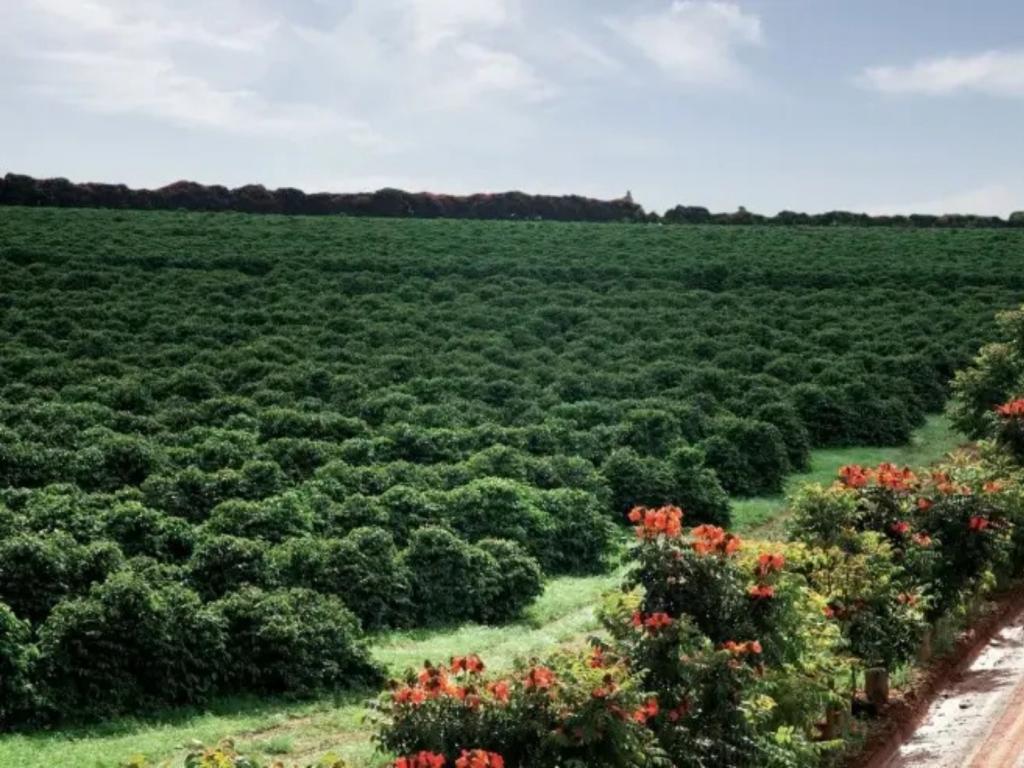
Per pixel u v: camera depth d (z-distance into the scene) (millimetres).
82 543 20219
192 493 23734
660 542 12695
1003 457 22656
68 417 29141
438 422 31797
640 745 10719
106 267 52312
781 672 12836
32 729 15305
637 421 31109
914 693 16219
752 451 31016
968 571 18250
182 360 38719
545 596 22062
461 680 11125
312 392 35062
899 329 46812
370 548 20531
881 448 35688
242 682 17062
